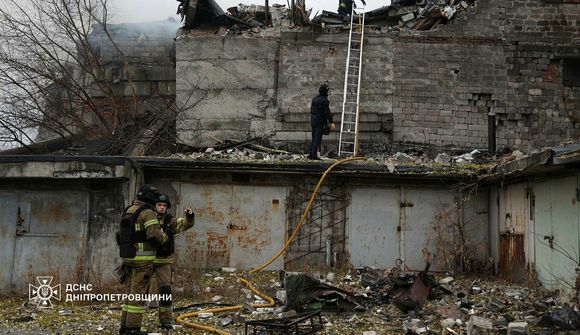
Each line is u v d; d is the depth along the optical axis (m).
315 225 12.73
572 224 9.10
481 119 16.20
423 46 16.41
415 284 8.85
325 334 7.42
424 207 12.84
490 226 12.84
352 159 13.17
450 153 16.02
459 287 10.74
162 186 12.66
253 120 16.41
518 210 11.36
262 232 12.67
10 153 16.83
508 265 11.80
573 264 9.02
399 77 16.30
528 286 10.66
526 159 9.30
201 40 16.67
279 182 12.80
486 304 8.88
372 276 10.98
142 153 15.86
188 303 9.44
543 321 7.66
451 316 8.23
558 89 16.31
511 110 16.19
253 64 16.56
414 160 14.13
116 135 16.50
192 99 16.53
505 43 16.41
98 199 11.21
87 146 16.36
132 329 7.09
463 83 16.30
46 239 11.07
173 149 16.22
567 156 7.98
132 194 11.44
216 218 12.66
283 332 7.40
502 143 16.09
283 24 17.02
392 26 17.14
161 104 17.34
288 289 8.55
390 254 12.71
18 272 10.96
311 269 12.15
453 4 16.89
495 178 11.58
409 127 16.14
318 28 16.61
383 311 8.72
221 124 16.42
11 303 9.85
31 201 11.13
